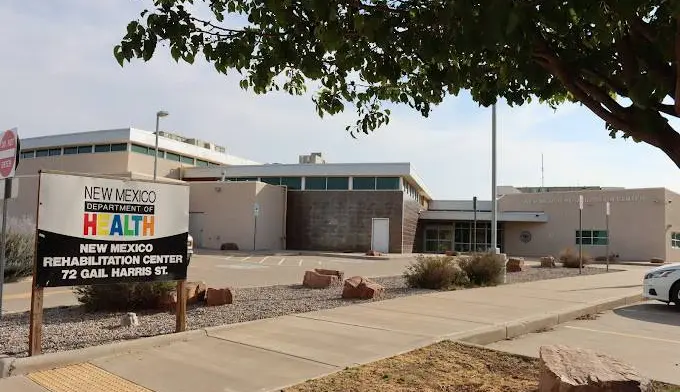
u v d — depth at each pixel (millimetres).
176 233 7582
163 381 5590
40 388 5367
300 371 5973
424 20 3586
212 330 7793
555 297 13008
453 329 8422
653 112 3195
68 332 7805
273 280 16922
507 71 4367
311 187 40844
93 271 6770
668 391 5441
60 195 6516
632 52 3451
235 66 4547
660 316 11430
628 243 41531
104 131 42781
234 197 37531
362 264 26688
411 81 5480
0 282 8828
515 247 46156
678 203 43688
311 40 4262
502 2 2449
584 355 5254
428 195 53531
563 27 2693
